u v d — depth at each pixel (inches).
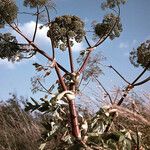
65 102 143.7
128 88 158.1
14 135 297.3
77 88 152.4
